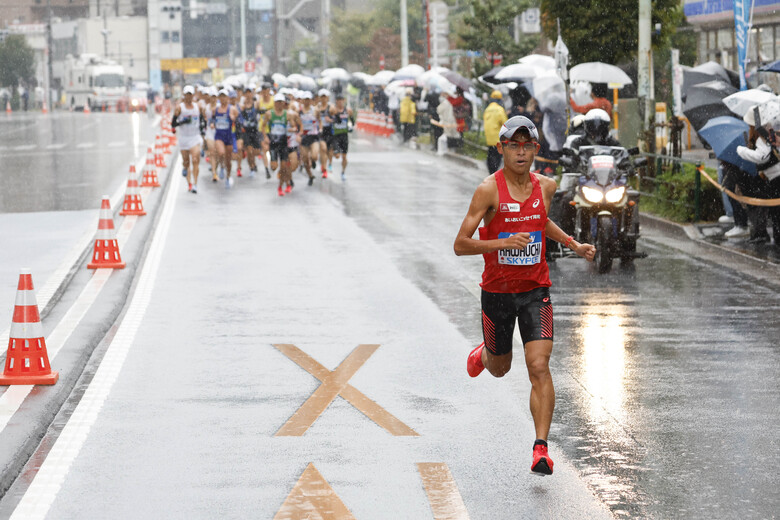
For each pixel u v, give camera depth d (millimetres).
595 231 53188
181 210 79188
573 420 28641
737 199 61688
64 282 49281
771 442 26641
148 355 36375
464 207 81688
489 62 139875
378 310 43656
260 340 38469
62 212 77750
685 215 69812
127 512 22297
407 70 177500
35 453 26234
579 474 24422
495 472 24594
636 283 50156
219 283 49969
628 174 55094
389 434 27531
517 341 37781
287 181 90562
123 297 46219
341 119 103438
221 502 22797
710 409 29609
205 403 30516
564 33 103438
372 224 71438
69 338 37750
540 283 25297
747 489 23359
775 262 55406
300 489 23547
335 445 26656
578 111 100500
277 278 51250
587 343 37844
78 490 23625
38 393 30719
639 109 87312
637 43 103375
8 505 22750
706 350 36656
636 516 21797
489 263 25297
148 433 27734
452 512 22109
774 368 34156
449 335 39094
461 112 136125
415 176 108688
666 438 27031
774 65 70375
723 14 113000
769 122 57656
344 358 35719
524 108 90688
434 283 49844
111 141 166500
